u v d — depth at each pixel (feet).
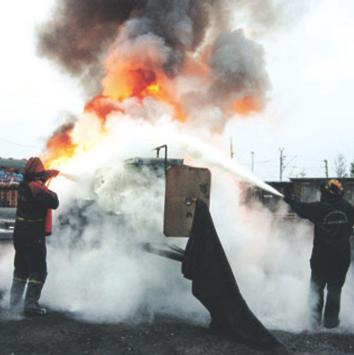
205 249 14.23
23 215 15.60
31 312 15.15
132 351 12.20
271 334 12.85
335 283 14.87
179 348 12.48
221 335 13.61
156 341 12.99
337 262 14.76
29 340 12.89
